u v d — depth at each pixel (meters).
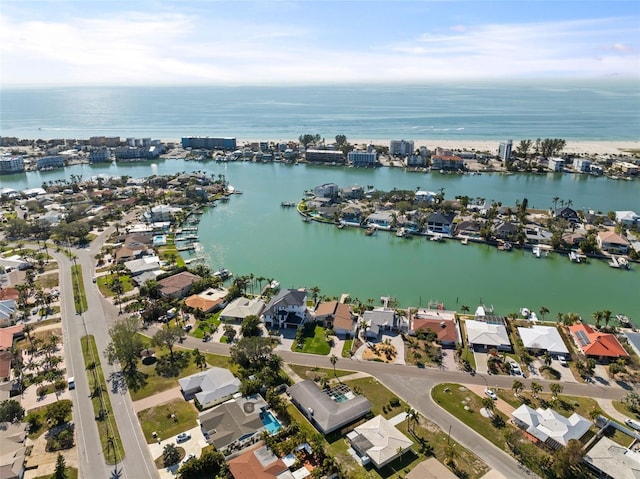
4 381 97.00
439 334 114.06
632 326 123.50
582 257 171.38
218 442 78.75
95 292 140.75
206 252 180.00
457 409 89.69
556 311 134.88
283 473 71.69
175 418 87.12
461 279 156.50
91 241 186.00
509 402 91.88
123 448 79.75
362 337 116.31
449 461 75.62
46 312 128.00
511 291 147.62
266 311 122.31
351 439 79.50
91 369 102.38
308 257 175.75
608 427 85.06
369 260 173.00
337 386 96.56
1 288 137.75
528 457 77.38
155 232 198.12
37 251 174.00
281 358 103.81
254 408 87.31
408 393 94.75
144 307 129.88
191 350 110.75
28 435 82.62
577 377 100.25
